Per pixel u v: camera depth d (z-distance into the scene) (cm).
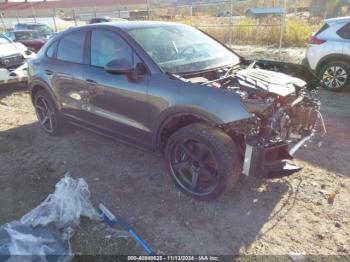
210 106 290
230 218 298
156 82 328
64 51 446
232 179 296
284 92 302
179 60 359
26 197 340
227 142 293
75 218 291
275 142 292
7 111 645
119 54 368
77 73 412
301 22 1511
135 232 284
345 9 1627
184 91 307
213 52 405
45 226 281
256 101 284
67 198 299
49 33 1585
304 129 361
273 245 265
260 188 342
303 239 271
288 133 334
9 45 797
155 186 354
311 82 425
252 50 1320
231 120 281
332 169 377
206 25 1616
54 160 422
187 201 326
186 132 308
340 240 268
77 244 270
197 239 275
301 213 302
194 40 411
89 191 332
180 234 281
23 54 795
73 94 428
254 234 278
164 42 377
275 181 354
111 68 327
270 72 370
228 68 378
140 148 372
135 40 357
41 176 382
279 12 1568
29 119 593
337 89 713
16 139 495
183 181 338
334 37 702
